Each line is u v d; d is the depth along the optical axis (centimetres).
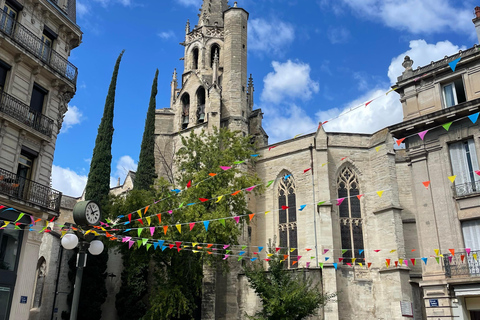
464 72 2453
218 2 6150
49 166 2725
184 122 5272
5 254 2372
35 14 2745
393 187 3766
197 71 5709
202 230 3008
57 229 3947
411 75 2717
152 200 3194
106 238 3266
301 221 3962
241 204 3375
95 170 4009
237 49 5075
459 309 2202
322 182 3872
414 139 2595
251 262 3816
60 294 3706
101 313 3959
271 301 2816
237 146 3572
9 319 2320
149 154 4419
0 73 2475
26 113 2566
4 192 2303
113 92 4372
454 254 2228
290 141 4272
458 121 2423
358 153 4066
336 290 3466
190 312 3147
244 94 4962
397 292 3431
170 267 3184
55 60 2844
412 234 3825
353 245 3831
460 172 2409
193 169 3538
